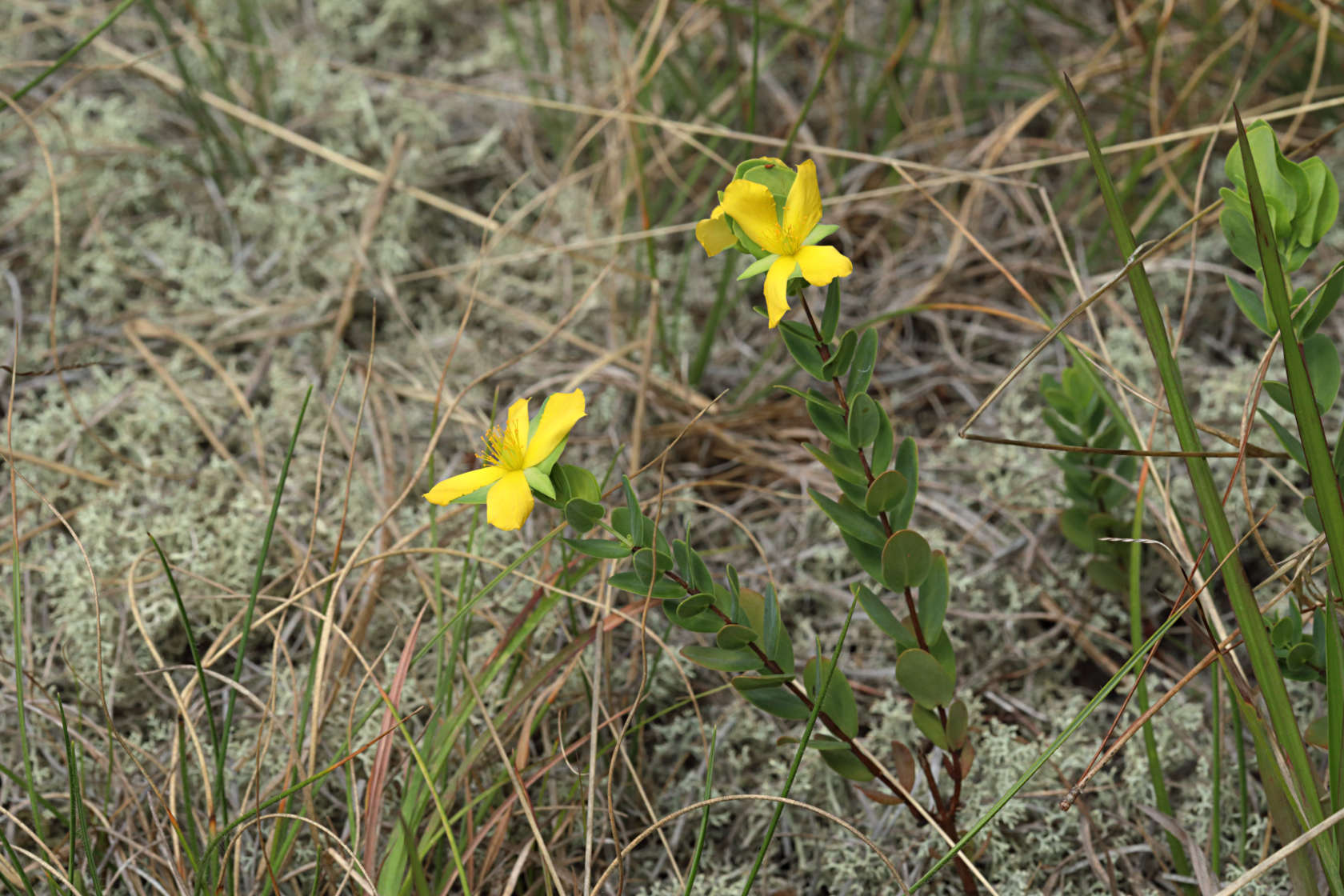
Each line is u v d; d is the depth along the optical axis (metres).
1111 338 0.71
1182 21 0.79
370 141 0.81
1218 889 0.58
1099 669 0.64
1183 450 0.53
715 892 0.59
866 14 0.91
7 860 0.59
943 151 0.81
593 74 0.87
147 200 0.80
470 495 0.54
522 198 0.82
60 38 0.87
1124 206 0.75
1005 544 0.66
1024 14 0.87
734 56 0.79
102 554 0.65
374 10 0.93
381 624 0.64
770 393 0.72
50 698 0.60
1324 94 0.76
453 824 0.59
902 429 0.71
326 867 0.59
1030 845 0.60
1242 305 0.54
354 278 0.73
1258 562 0.65
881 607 0.56
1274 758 0.54
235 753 0.62
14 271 0.75
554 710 0.62
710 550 0.66
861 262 0.81
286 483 0.67
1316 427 0.52
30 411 0.68
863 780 0.57
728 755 0.62
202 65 0.86
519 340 0.76
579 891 0.59
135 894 0.58
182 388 0.69
